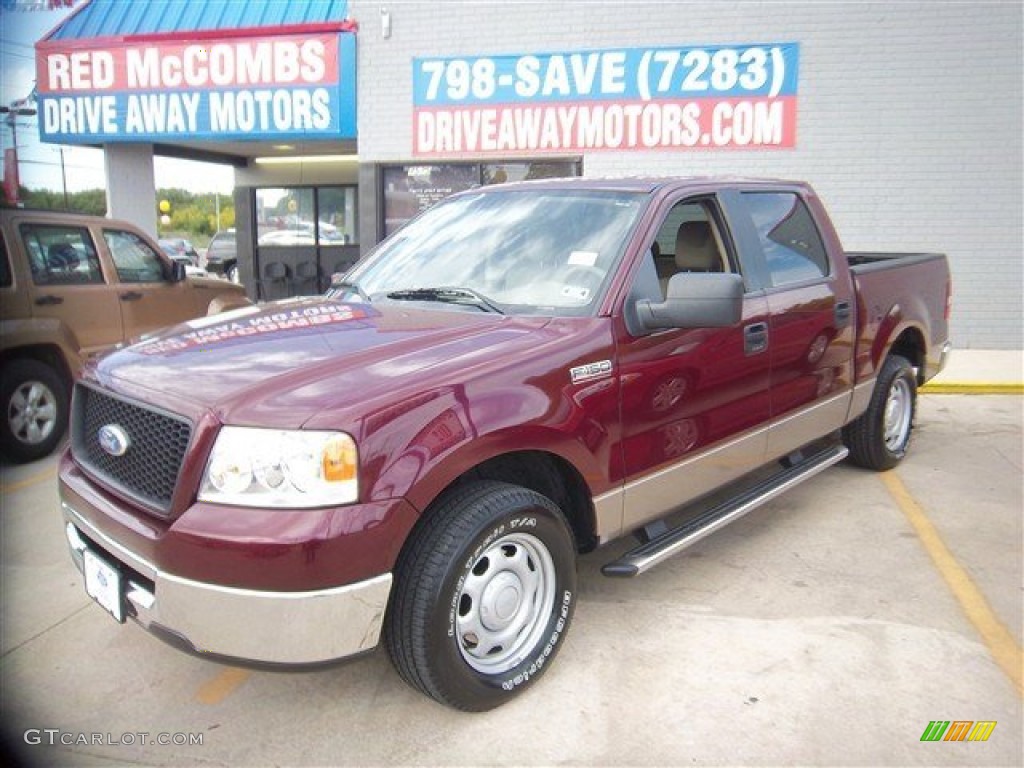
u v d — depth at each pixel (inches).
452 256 159.0
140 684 131.5
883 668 133.7
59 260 263.9
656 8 396.5
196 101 435.8
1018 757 112.3
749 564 173.5
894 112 387.5
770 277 171.0
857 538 187.5
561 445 123.3
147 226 494.9
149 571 106.3
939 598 158.2
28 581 167.5
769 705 124.0
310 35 421.7
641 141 406.3
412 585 109.6
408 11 416.8
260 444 101.6
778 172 398.9
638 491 138.9
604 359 130.6
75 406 135.3
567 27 404.8
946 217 391.9
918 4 378.3
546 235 152.6
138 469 115.1
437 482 108.0
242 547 98.9
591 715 121.8
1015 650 139.3
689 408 147.3
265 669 102.7
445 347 122.7
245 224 669.9
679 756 112.8
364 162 433.4
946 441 269.9
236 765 112.2
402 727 119.8
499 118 417.4
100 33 467.2
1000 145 383.2
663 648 139.8
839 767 110.5
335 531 99.7
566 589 129.0
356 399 105.5
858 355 201.2
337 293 165.6
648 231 145.5
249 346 127.3
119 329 279.7
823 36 387.2
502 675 121.5
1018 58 375.2
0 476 237.8
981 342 400.2
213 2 466.6
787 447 178.7
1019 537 188.4
